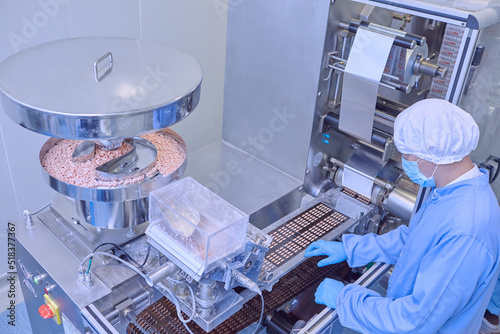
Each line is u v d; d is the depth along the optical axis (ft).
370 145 6.13
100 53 4.38
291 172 6.44
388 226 6.24
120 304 4.49
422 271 4.00
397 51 5.01
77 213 4.74
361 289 4.47
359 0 4.85
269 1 5.70
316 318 4.41
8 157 6.54
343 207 5.88
